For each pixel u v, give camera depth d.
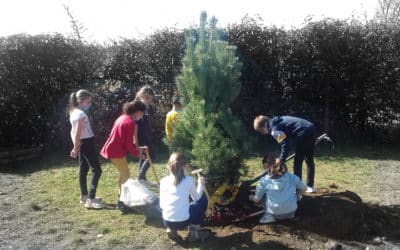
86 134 6.99
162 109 11.17
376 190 8.02
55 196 7.77
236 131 6.27
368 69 11.09
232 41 11.09
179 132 6.45
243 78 11.18
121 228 6.38
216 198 6.31
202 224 6.36
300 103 11.52
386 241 6.01
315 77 11.24
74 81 10.98
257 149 11.00
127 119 6.91
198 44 6.46
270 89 11.42
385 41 10.99
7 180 8.77
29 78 10.60
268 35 11.20
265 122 6.83
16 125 10.84
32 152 10.64
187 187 5.76
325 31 11.05
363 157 10.30
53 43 10.66
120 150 6.88
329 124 11.56
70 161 10.15
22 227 6.49
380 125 11.60
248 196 6.66
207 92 6.30
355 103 11.38
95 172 7.14
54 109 10.91
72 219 6.72
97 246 5.88
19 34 10.62
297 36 11.17
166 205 5.80
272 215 6.14
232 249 5.63
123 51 11.15
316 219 6.14
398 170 9.29
